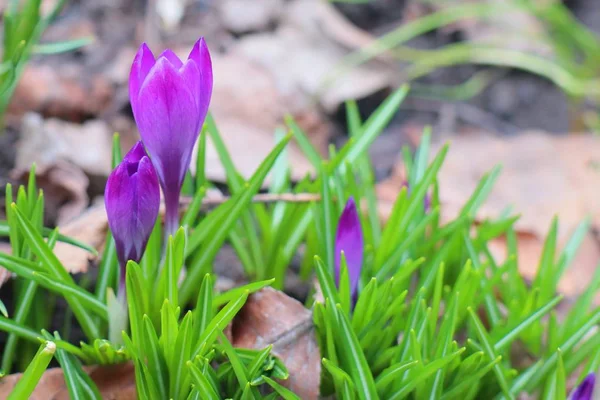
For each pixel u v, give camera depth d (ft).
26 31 1.55
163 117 1.07
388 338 1.24
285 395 1.14
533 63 2.58
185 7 2.54
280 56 2.42
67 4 2.43
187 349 1.12
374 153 2.22
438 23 2.57
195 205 1.29
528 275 1.77
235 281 1.47
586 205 2.03
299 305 1.27
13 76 1.42
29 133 1.85
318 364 1.23
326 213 1.31
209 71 1.08
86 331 1.24
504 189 2.08
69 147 1.84
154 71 1.05
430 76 2.61
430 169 1.33
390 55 2.61
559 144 2.21
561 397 1.19
